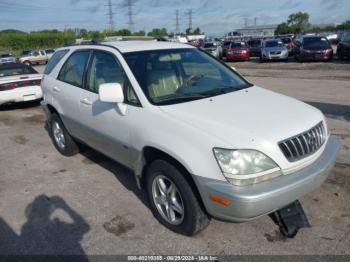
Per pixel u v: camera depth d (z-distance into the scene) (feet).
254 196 8.58
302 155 9.62
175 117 10.34
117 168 16.44
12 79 30.55
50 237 11.25
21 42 197.88
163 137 10.27
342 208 11.93
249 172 8.86
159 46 14.05
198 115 10.19
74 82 15.65
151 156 11.45
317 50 67.10
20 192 14.51
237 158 8.87
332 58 70.08
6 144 21.31
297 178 9.25
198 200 9.98
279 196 8.87
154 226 11.51
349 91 33.35
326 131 11.16
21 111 31.45
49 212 12.77
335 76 45.44
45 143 21.04
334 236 10.53
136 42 14.75
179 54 13.89
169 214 11.02
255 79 47.29
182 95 11.87
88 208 12.89
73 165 17.11
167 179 10.67
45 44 203.31
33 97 31.45
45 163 17.62
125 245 10.65
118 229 11.48
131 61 12.55
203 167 9.23
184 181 9.98
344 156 16.17
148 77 12.10
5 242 11.10
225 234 10.89
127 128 11.78
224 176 8.94
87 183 14.99
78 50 15.94
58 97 16.66
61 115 16.80
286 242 10.38
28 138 22.38
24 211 12.94
